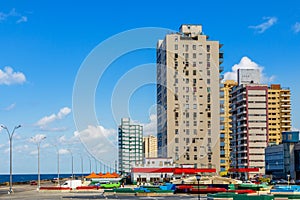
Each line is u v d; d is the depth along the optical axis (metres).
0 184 178.75
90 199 80.50
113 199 79.75
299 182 139.88
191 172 141.75
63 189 113.62
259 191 90.06
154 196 87.56
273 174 179.38
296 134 169.12
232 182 108.56
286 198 62.84
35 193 106.56
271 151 182.75
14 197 90.25
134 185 129.75
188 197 82.88
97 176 149.00
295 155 166.75
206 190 89.81
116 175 150.25
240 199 59.09
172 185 96.81
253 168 186.88
